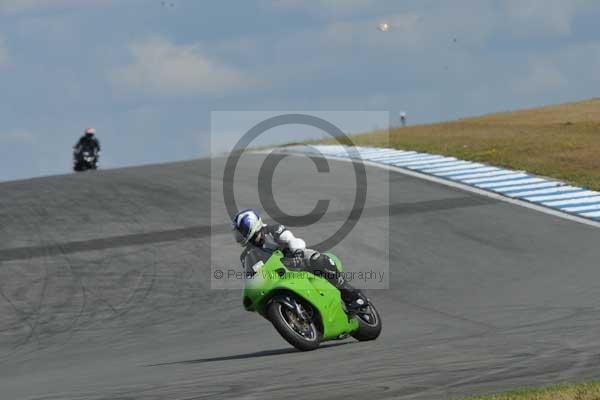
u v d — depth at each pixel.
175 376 25.53
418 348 27.64
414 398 19.44
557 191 66.69
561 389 18.94
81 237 62.50
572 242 52.12
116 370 29.48
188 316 42.88
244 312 42.62
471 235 55.59
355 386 21.12
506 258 49.72
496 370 22.55
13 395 24.77
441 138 99.56
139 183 83.81
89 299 47.56
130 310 45.00
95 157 114.94
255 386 22.14
